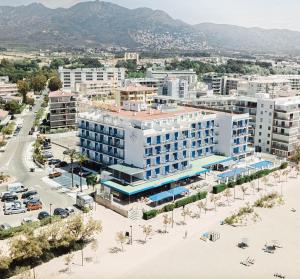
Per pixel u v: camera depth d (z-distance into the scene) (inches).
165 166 5329.7
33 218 4328.3
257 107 7450.8
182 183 5585.6
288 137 7091.5
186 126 5531.5
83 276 3292.3
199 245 3887.8
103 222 4335.6
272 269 3506.4
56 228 3666.3
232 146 6545.3
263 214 4699.8
